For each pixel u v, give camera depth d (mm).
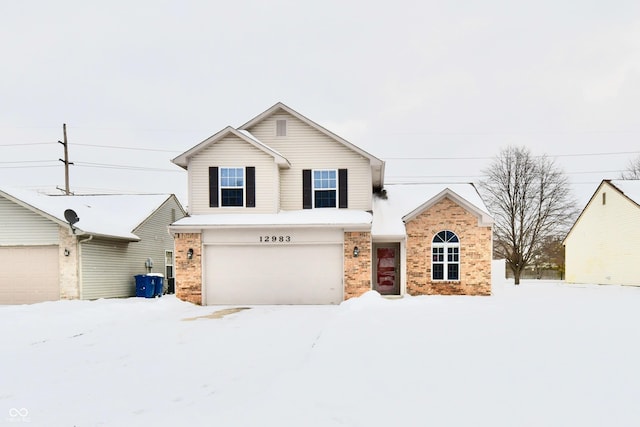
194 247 14023
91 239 15109
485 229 15492
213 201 14789
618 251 24516
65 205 16781
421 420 3613
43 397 4746
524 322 8469
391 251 16125
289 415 3838
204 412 4152
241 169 14891
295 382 4828
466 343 6465
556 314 9781
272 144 15531
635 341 6453
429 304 12047
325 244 14016
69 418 4094
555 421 3500
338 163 15406
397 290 15992
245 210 14781
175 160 14805
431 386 4473
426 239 15656
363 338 7078
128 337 8227
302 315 11156
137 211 20141
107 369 5914
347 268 13844
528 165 31828
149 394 4793
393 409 3887
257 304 13945
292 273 14031
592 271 27141
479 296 15172
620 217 24328
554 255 38750
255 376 5406
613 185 24953
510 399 4016
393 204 17531
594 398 3975
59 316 10352
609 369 4883
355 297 13766
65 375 5641
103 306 12055
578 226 28906
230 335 8312
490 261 15414
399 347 6316
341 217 14297
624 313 9977
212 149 14891
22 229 14797
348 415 3787
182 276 14008
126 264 17797
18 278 14758
